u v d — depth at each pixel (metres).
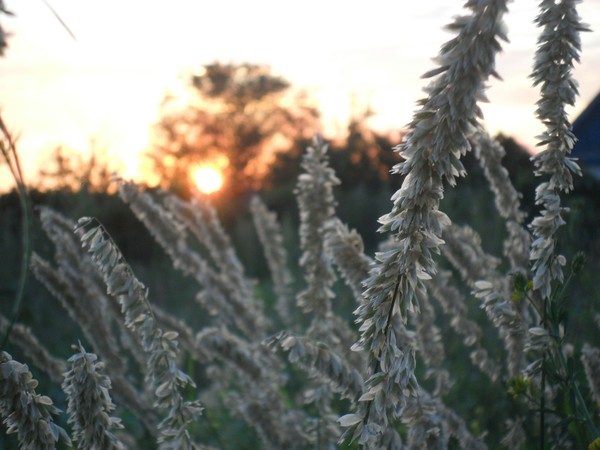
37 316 6.17
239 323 4.71
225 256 5.02
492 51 1.19
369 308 1.47
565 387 2.32
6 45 1.57
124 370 3.70
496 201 3.01
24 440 1.74
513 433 3.10
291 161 60.84
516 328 2.62
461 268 3.43
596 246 3.84
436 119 1.26
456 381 4.28
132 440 3.84
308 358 2.34
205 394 5.38
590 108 11.22
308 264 3.26
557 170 1.96
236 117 63.31
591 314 3.46
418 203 1.34
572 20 1.78
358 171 32.88
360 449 1.71
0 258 7.29
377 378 1.51
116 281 2.03
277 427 3.71
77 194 7.87
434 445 2.37
